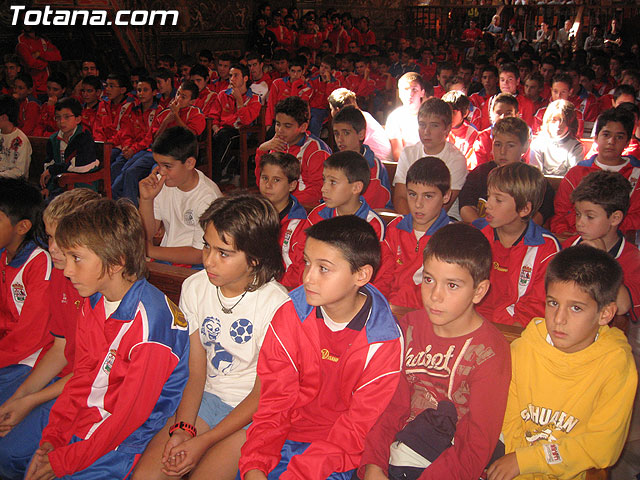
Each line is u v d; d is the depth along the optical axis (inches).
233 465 69.5
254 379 77.7
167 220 119.6
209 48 521.7
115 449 73.2
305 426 73.2
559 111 174.1
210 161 247.6
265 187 116.6
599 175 90.7
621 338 64.7
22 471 77.4
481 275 63.6
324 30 597.0
